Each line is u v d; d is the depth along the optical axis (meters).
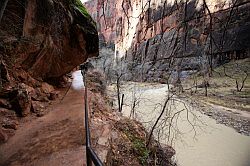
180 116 21.70
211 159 13.30
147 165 9.07
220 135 17.39
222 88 33.03
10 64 8.55
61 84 14.98
